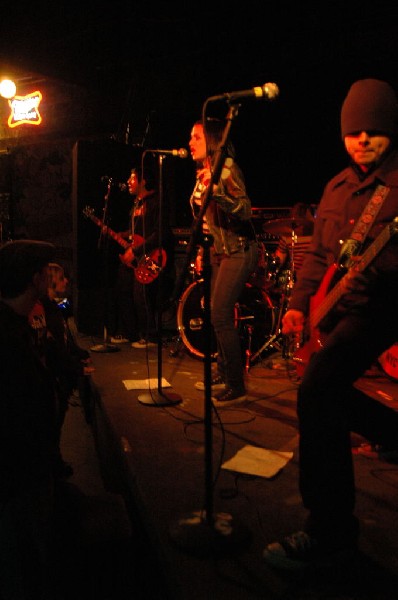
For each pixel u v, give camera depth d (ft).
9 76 26.53
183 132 22.71
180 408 10.27
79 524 6.56
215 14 18.21
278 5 17.20
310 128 20.66
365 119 5.07
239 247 9.82
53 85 26.48
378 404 5.89
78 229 19.24
